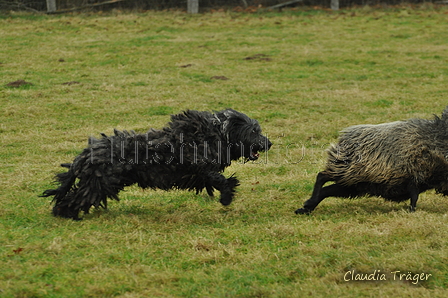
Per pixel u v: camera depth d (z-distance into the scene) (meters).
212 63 25.28
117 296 7.04
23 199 10.80
